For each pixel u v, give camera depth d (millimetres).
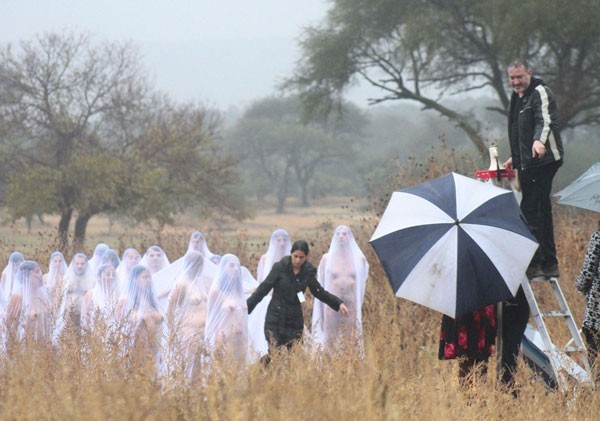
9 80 134875
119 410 19797
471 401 24328
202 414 20531
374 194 55156
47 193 127000
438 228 25828
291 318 34125
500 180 29453
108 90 138625
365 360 23812
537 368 27859
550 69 110750
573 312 40188
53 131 136500
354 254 40344
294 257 34250
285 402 20094
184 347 26609
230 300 33219
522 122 28281
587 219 51375
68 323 28344
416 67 119438
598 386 25703
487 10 108625
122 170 129875
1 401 21219
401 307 40406
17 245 68812
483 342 27422
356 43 124500
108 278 35031
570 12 102688
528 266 28047
